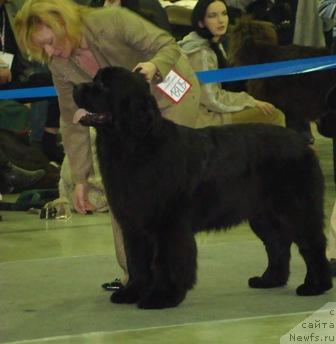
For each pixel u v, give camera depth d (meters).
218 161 9.26
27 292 10.08
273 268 10.10
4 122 17.62
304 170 9.72
